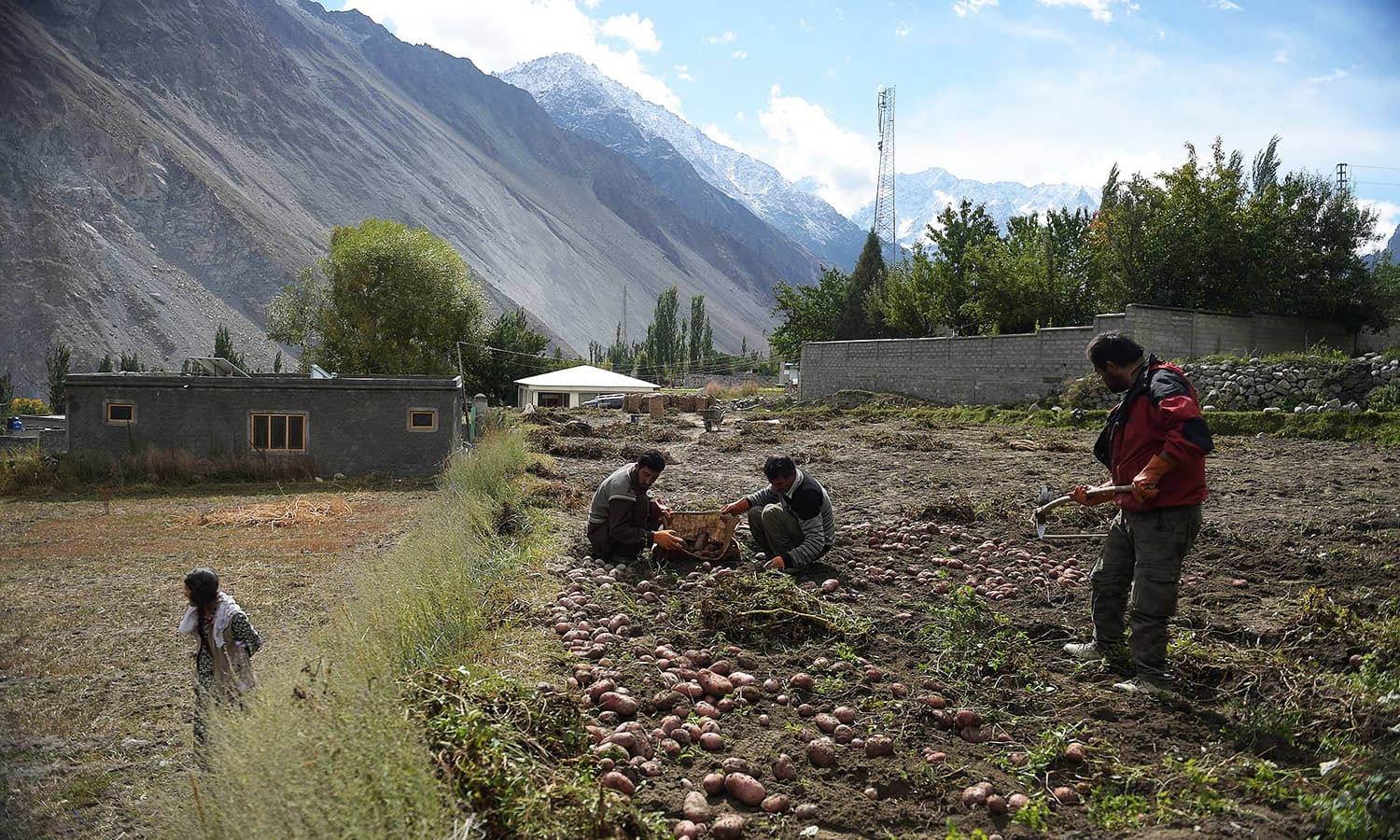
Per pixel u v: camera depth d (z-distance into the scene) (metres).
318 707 3.43
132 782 4.65
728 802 3.82
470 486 11.91
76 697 5.98
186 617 4.64
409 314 49.03
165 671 6.55
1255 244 30.61
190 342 126.56
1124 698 4.73
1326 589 6.59
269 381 19.28
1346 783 3.48
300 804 2.83
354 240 50.56
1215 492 11.66
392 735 3.16
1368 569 7.02
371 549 11.05
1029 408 29.00
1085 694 4.80
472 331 52.00
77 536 12.32
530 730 3.99
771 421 29.84
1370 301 30.75
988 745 4.30
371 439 19.56
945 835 3.52
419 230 52.72
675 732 4.34
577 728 4.12
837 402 38.72
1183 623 5.94
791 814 3.72
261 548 11.33
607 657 5.38
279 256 167.62
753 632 5.78
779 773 4.01
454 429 19.80
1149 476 4.74
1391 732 3.94
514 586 7.12
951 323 44.59
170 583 9.38
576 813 3.25
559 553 8.38
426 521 9.82
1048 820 3.59
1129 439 5.07
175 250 158.25
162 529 12.86
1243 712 4.44
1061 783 3.90
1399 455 15.62
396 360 49.00
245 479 18.94
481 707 3.99
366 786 2.92
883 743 4.22
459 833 2.93
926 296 45.78
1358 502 10.49
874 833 3.57
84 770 4.81
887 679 5.10
